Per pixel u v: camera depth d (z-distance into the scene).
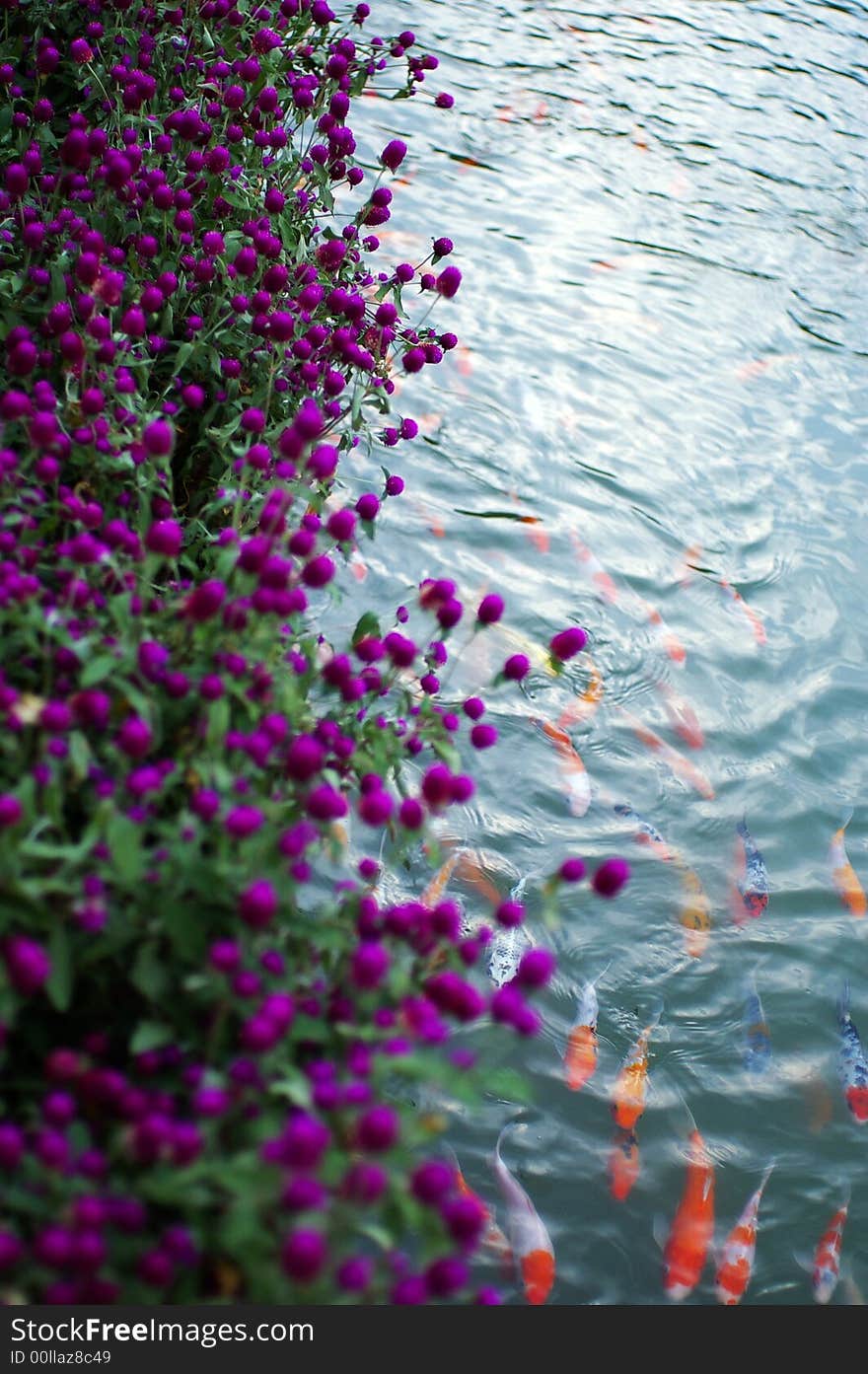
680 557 4.54
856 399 5.58
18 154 3.55
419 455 4.63
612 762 3.75
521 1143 2.81
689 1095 3.00
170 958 1.92
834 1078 3.12
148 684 2.05
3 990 1.65
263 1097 1.77
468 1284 2.54
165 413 2.89
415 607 4.03
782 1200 2.84
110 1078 1.68
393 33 7.37
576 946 3.24
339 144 3.71
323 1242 1.46
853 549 4.78
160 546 2.07
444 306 5.38
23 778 1.76
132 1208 1.57
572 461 4.82
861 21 9.44
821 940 3.42
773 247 6.50
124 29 4.00
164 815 2.19
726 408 5.32
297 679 2.39
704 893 3.46
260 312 3.21
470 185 6.21
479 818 3.47
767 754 3.92
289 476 2.50
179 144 3.72
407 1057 1.61
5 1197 1.57
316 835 2.18
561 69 7.60
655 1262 2.67
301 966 2.02
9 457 2.26
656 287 5.93
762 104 7.91
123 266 3.30
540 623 4.11
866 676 4.29
